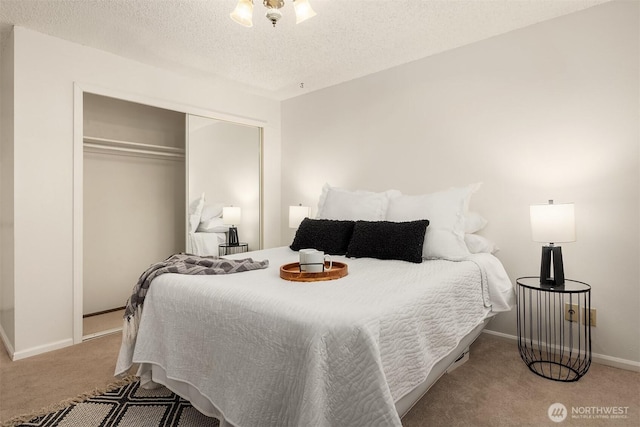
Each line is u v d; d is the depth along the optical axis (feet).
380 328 3.87
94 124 10.82
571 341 7.47
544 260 6.93
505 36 8.39
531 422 5.18
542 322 7.94
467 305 6.10
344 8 7.23
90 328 9.60
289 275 5.53
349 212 9.21
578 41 7.43
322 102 12.32
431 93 9.64
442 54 9.42
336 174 11.97
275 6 5.90
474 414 5.38
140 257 12.00
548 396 5.90
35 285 7.94
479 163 8.83
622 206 6.98
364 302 4.32
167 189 12.70
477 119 8.85
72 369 7.06
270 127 13.50
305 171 12.91
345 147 11.69
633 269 6.88
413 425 5.11
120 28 7.95
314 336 3.70
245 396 4.19
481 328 6.98
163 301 5.66
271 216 13.58
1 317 9.30
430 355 4.75
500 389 6.13
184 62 9.90
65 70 8.41
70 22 7.64
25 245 7.80
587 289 6.44
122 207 11.54
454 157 9.25
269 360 4.06
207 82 11.48
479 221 8.50
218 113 11.76
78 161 8.55
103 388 6.18
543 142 7.89
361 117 11.23
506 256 8.45
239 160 12.57
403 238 7.31
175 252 12.96
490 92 8.63
